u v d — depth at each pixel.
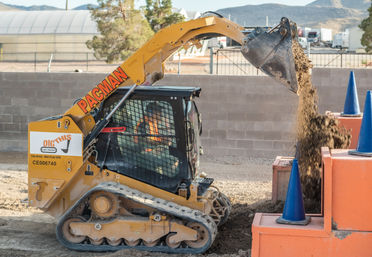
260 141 13.94
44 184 7.59
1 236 8.11
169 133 7.48
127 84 7.89
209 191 7.98
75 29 42.28
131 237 7.31
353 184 5.48
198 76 14.08
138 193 7.37
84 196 7.30
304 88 8.09
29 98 15.19
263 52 6.59
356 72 13.01
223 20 7.31
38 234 8.24
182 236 7.17
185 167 7.49
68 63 39.06
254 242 5.78
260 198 10.23
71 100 14.92
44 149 7.54
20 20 44.31
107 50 28.78
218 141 14.22
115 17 29.20
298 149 8.59
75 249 7.43
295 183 5.89
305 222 5.80
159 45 7.40
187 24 7.32
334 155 5.72
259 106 13.83
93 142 7.56
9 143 15.50
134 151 7.58
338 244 5.57
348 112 8.88
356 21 178.88
